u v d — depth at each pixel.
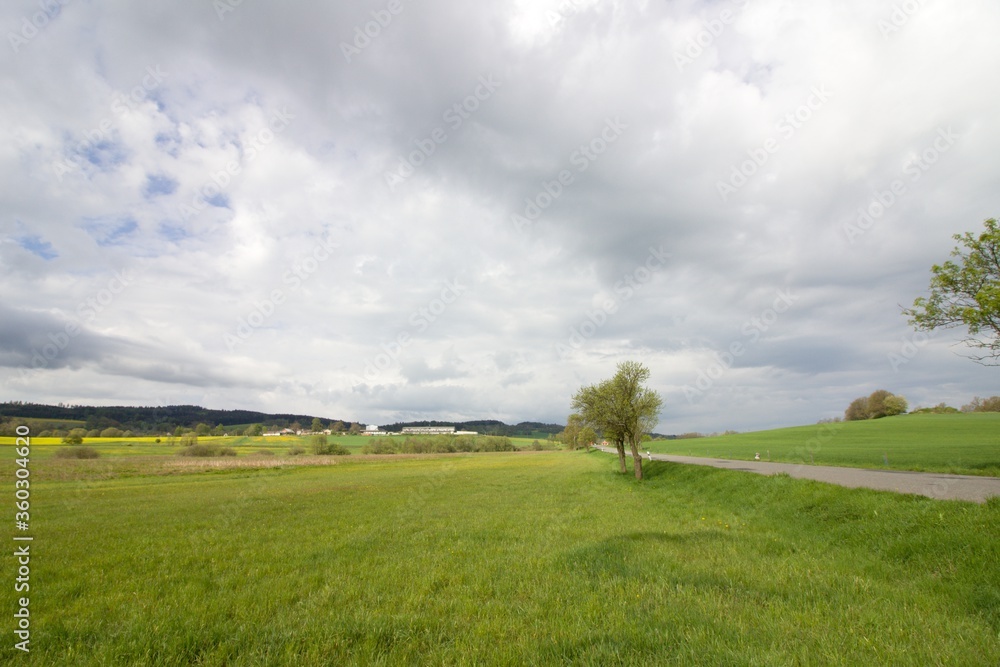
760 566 10.34
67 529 18.66
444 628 7.21
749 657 5.62
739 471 29.83
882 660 5.67
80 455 71.00
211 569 11.70
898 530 12.30
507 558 12.05
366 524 19.03
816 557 11.54
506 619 7.54
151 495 33.66
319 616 7.93
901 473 24.91
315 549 13.97
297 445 106.38
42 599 9.31
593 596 8.41
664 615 7.24
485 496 30.00
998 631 6.82
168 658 6.32
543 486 37.09
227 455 89.69
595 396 44.38
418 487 37.97
